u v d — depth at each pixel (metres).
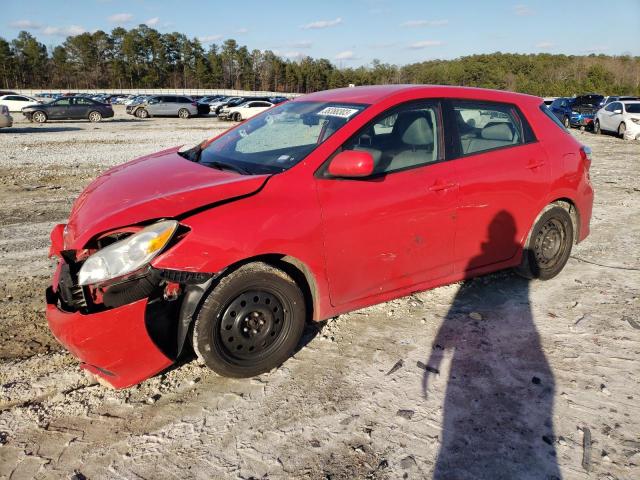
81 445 2.52
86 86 132.75
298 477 2.33
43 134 21.08
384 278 3.46
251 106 32.84
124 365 2.68
